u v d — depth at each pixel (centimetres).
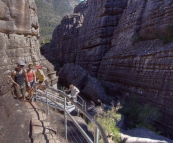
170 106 1062
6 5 834
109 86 1872
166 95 1114
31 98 638
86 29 3109
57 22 12406
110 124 742
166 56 1179
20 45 906
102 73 2234
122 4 2502
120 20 2277
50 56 5322
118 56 1870
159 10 1519
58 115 578
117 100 1518
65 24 4778
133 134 796
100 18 2575
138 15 1812
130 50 1703
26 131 345
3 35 812
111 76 1975
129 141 679
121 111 1145
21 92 559
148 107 1116
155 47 1363
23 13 941
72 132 471
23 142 313
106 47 2500
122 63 1769
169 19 1384
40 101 686
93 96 1414
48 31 10969
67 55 4444
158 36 1450
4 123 298
